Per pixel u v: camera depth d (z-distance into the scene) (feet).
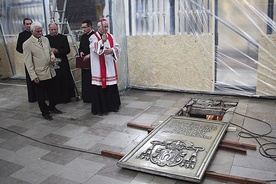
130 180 8.61
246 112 13.75
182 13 16.84
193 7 16.46
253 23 15.26
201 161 9.00
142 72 18.97
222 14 15.83
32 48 13.01
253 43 15.52
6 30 23.99
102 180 8.68
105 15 18.06
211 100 15.96
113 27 18.02
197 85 17.44
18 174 9.23
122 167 9.21
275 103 14.99
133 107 15.52
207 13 16.14
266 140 10.68
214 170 8.83
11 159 10.25
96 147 10.89
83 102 17.08
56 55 16.20
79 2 18.63
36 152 10.72
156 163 9.04
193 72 17.35
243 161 9.30
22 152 10.77
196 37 16.74
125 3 18.25
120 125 12.99
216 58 16.61
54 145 11.23
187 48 17.16
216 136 10.71
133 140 11.35
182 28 17.07
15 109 16.29
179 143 10.27
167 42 17.69
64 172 9.23
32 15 22.29
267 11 14.80
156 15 17.65
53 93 14.82
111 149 10.64
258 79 15.75
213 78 16.84
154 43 18.11
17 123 13.93
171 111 14.47
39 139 11.88
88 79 16.49
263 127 11.87
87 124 13.33
